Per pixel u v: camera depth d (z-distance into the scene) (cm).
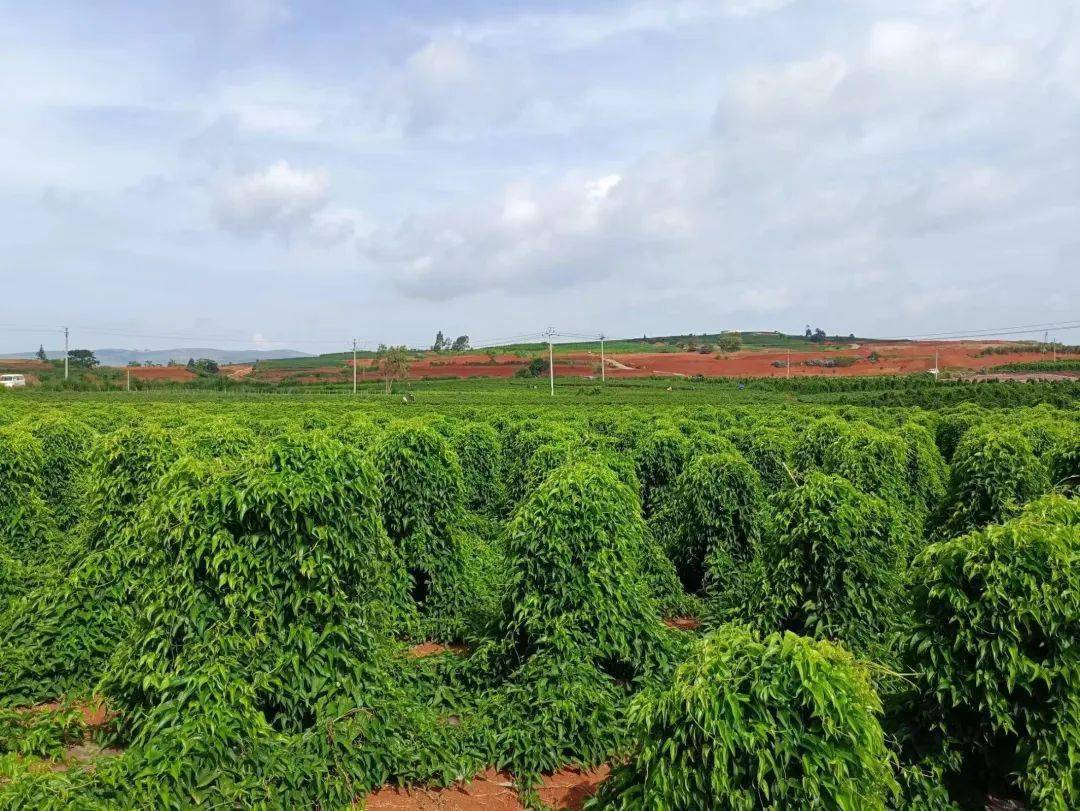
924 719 562
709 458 1191
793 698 449
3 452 1088
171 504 628
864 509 808
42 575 959
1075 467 1000
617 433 1881
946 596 551
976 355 12019
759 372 11594
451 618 992
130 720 634
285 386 9988
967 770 568
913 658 579
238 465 667
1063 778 496
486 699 752
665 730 470
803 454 1542
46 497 1333
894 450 1287
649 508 1455
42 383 8738
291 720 623
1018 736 529
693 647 513
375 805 613
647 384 9538
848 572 770
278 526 635
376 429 1628
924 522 1221
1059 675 514
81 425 1501
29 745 620
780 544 816
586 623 776
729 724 439
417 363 12544
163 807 502
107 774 506
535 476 1377
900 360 11769
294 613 637
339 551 660
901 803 526
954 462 1080
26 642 779
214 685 571
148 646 618
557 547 779
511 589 810
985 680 523
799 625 812
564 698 709
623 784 495
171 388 9512
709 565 1166
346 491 680
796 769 441
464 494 1134
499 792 646
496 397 6619
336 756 596
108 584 826
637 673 780
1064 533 545
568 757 682
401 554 1005
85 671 780
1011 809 553
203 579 628
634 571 846
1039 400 4869
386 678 682
